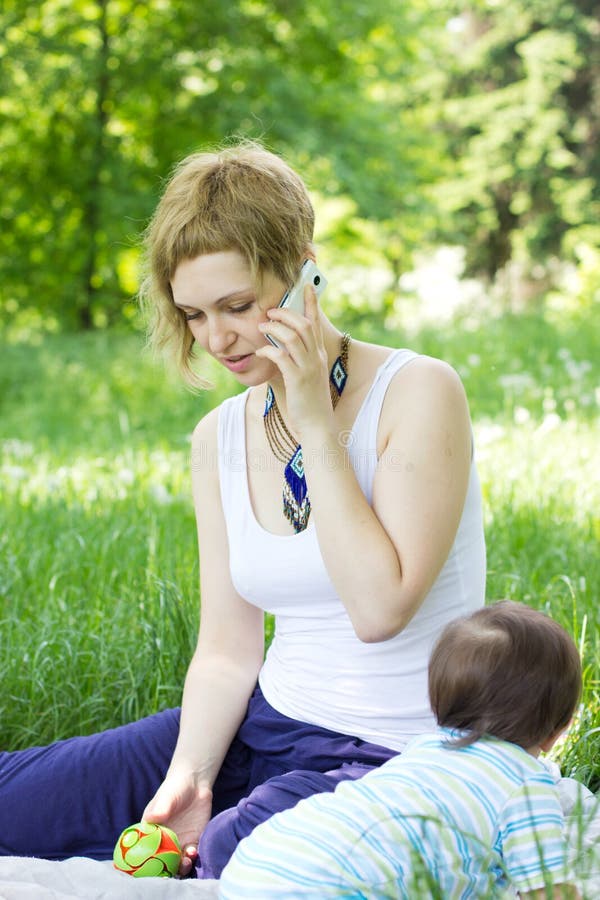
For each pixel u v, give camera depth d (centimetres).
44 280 2569
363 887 293
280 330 358
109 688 540
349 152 2475
